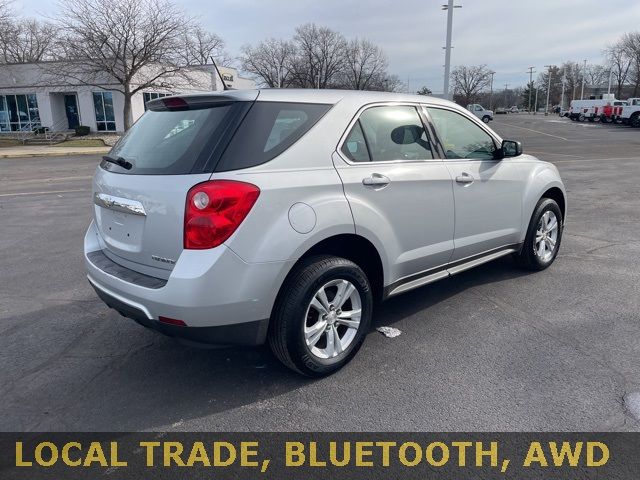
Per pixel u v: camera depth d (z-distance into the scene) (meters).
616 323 4.05
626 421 2.81
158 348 3.81
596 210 8.68
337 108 3.36
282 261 2.91
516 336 3.85
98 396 3.17
